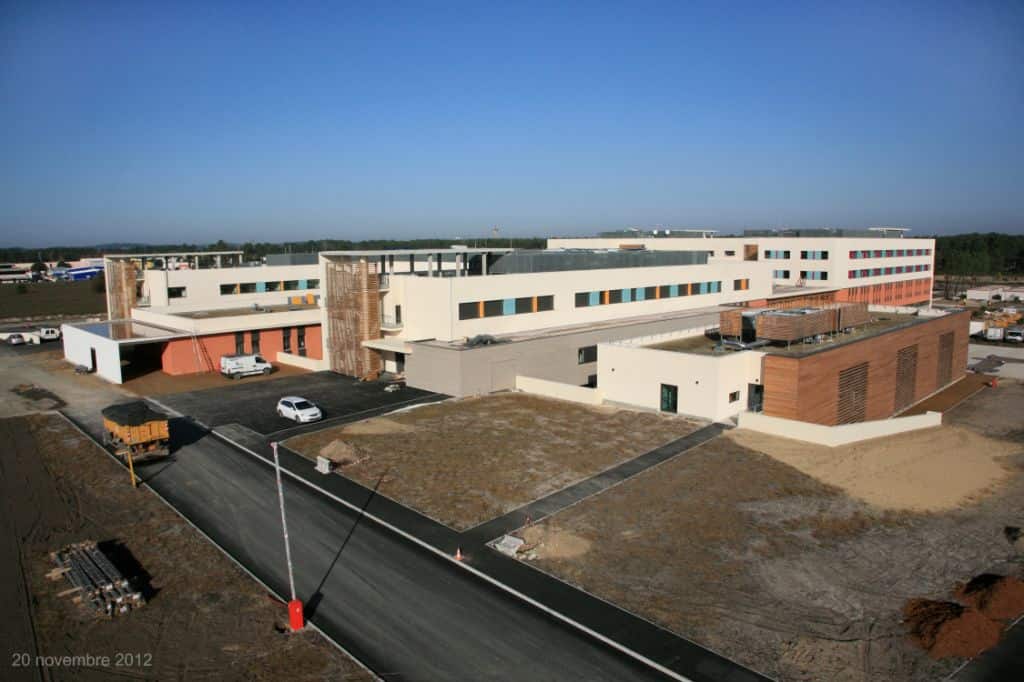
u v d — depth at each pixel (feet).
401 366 161.07
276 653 54.54
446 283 145.69
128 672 52.08
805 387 112.98
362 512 81.82
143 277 231.71
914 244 344.28
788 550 71.61
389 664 53.06
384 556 70.79
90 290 465.06
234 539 74.90
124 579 63.77
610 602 61.57
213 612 60.49
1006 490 90.43
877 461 99.09
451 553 71.26
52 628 58.08
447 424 118.01
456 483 90.58
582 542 73.26
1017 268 636.89
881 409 140.05
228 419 123.03
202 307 208.33
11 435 114.93
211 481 92.58
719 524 77.82
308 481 91.97
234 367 158.81
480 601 61.93
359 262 153.99
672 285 199.93
